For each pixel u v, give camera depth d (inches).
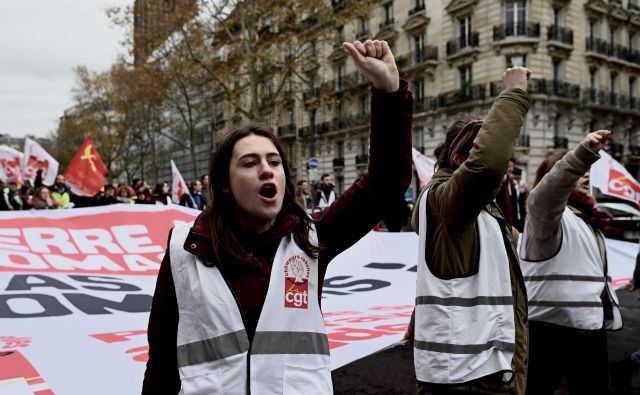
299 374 56.4
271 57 931.3
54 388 98.7
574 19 1248.2
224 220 59.2
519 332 83.6
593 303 114.0
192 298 57.2
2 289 171.2
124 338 127.3
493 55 1202.6
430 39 1337.4
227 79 1055.6
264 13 885.2
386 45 61.6
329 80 1577.3
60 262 209.6
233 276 58.1
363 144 1524.4
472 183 72.0
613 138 1387.8
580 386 115.5
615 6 1322.6
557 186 102.7
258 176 58.2
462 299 80.2
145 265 224.8
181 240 59.9
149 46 1052.5
